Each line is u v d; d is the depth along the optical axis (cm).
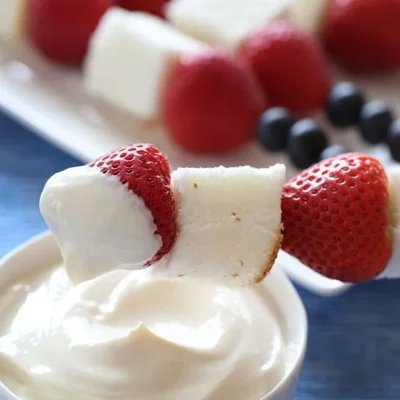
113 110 49
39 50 52
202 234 32
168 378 32
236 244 32
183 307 34
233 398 33
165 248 32
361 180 33
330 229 33
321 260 33
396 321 40
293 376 32
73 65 52
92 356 33
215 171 32
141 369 32
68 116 48
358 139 49
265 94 49
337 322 40
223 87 46
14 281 35
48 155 47
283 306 35
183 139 47
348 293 41
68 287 35
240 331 33
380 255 33
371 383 38
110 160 32
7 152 47
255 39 50
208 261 32
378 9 52
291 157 46
